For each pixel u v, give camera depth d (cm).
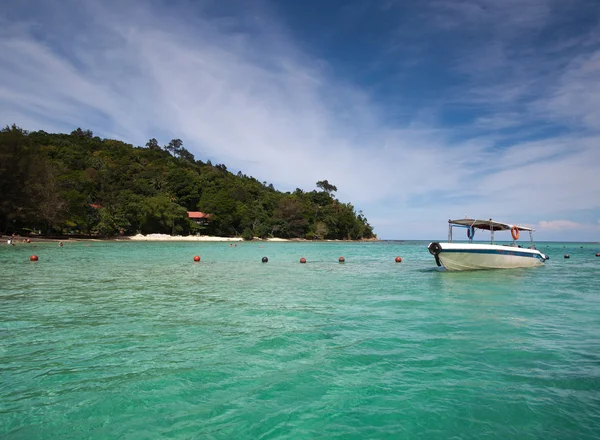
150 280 1573
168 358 611
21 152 5209
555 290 1361
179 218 8488
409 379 530
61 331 765
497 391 493
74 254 3103
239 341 704
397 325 828
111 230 6975
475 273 1944
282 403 459
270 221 10475
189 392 488
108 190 7844
